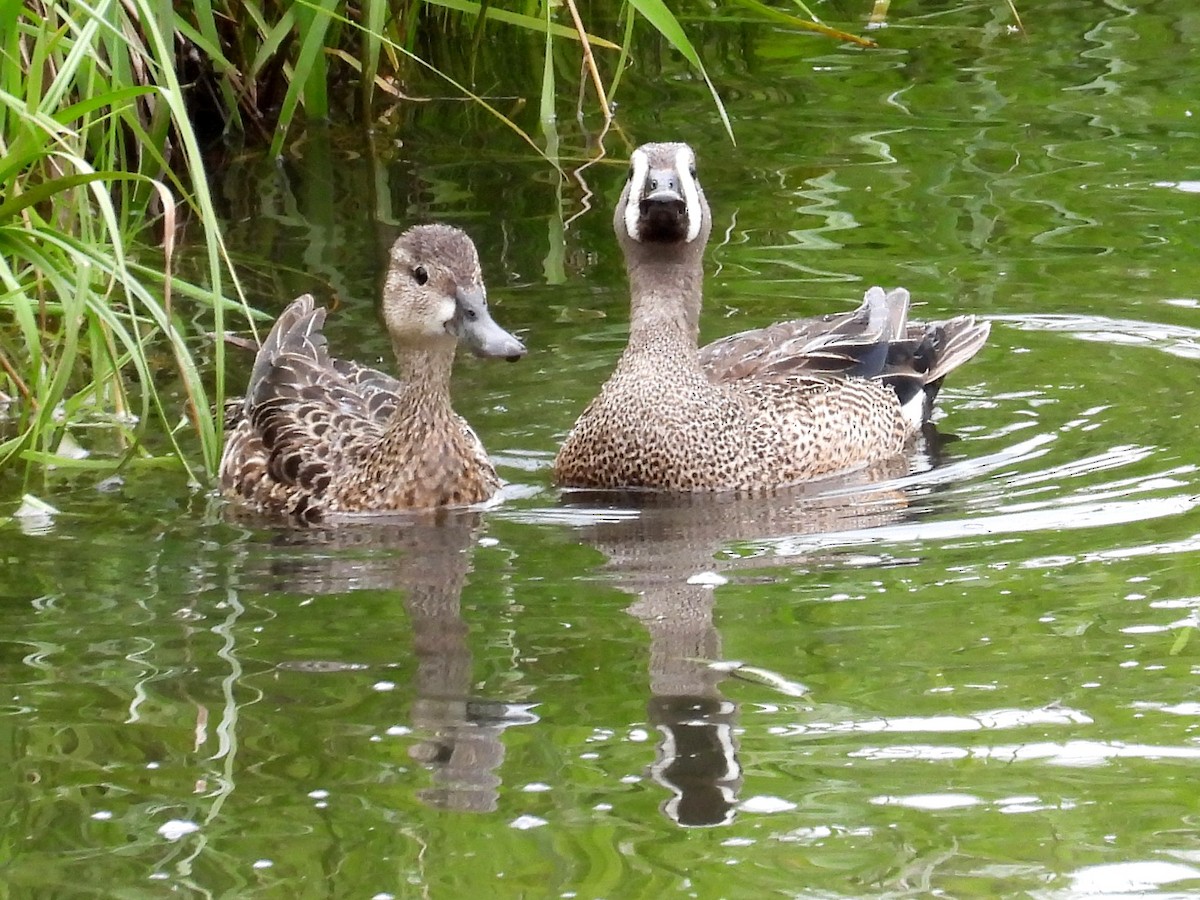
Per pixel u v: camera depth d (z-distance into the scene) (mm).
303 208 17562
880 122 19188
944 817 7770
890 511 11750
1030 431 13055
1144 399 13406
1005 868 7367
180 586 10586
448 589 10516
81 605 10281
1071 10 22500
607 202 17500
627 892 7258
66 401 13055
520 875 7410
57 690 9125
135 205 17156
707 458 12570
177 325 13773
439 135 19547
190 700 8984
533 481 12812
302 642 9719
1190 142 18203
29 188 11836
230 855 7582
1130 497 11547
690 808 7883
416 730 8617
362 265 16125
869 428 13273
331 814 7922
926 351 14070
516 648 9578
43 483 12359
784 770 8203
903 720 8617
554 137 19234
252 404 13352
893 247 16219
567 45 21672
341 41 20469
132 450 11859
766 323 14836
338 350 14594
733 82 20766
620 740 8516
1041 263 15820
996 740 8398
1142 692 8812
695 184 13008
